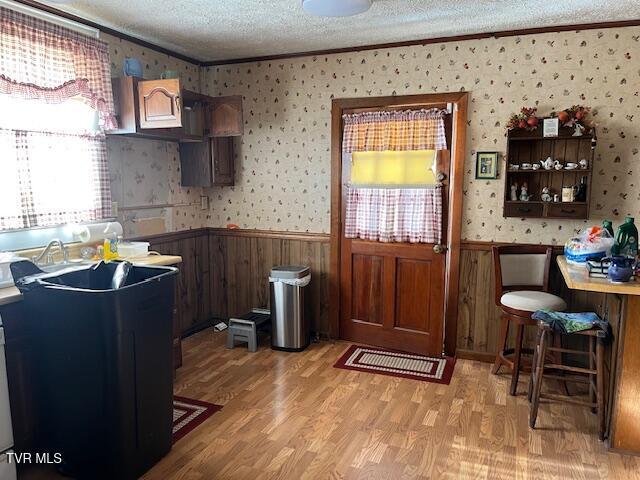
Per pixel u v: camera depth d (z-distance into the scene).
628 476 2.21
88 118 3.04
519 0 2.71
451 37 3.44
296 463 2.31
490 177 3.45
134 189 3.62
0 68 2.47
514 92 3.35
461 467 2.28
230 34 3.39
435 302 3.72
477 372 3.42
